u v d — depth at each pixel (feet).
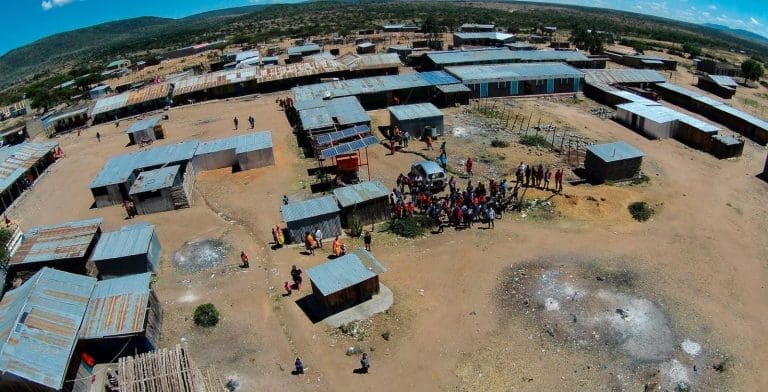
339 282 105.70
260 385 90.63
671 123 205.05
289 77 304.71
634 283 115.55
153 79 385.50
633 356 95.66
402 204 143.64
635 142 203.51
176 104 304.09
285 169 184.96
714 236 135.23
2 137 265.13
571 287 114.32
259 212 154.71
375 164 183.32
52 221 164.45
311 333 102.42
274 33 590.14
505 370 93.15
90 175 203.72
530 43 435.94
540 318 105.40
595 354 96.27
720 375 91.40
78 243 124.67
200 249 135.64
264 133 201.46
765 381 90.33
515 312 107.45
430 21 494.59
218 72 325.01
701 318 104.99
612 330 101.71
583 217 143.43
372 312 107.34
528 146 195.00
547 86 270.46
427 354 97.14
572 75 269.85
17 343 82.38
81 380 87.10
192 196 170.81
